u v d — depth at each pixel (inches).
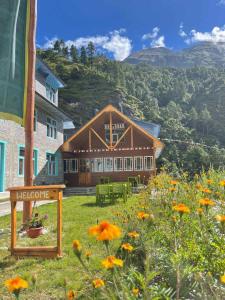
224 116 5270.7
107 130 1166.3
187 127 4911.4
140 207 234.7
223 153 2452.0
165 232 157.9
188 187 236.5
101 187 547.8
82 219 371.2
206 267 127.3
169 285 120.8
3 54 345.4
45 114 915.4
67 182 1105.4
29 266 211.6
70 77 4365.2
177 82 7047.2
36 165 829.8
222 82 6437.0
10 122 666.8
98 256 214.8
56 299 157.9
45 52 5009.8
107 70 6151.6
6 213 461.7
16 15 349.7
